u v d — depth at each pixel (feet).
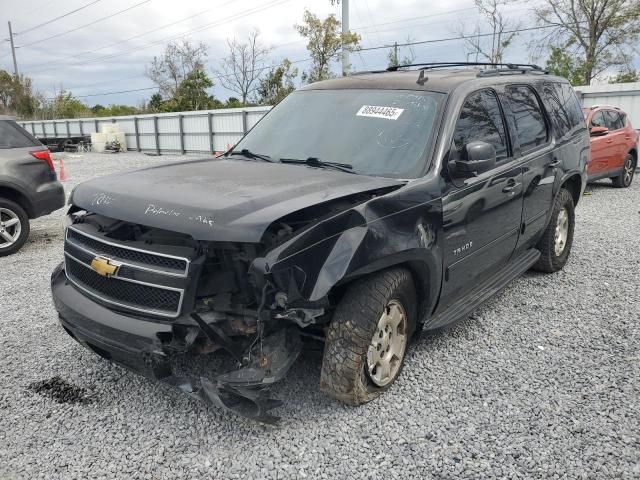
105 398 11.40
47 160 24.89
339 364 10.07
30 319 15.97
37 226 30.86
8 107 207.62
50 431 10.26
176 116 102.83
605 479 8.84
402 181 11.30
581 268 20.30
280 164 12.75
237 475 8.96
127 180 11.11
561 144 18.01
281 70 141.90
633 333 14.48
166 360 9.45
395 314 11.00
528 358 13.05
